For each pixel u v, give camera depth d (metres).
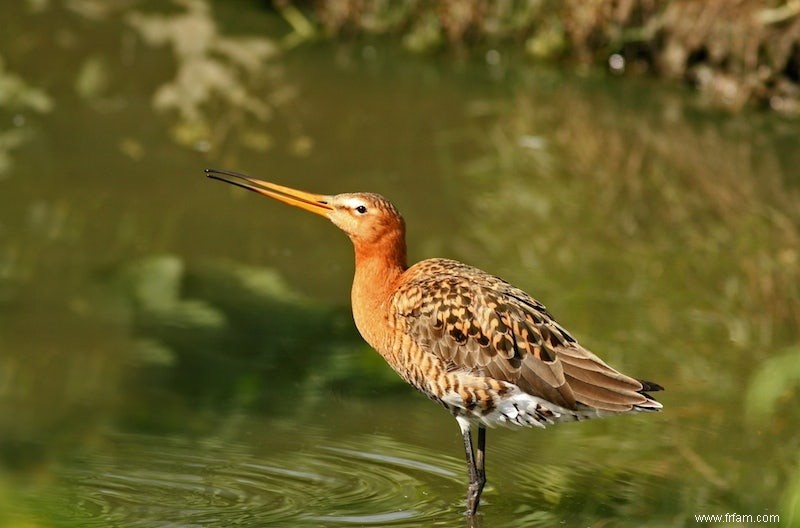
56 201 14.54
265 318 12.45
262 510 8.98
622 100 18.09
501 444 10.24
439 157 16.11
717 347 11.90
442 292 9.25
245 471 9.59
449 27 19.38
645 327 12.26
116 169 15.40
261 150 16.06
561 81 18.67
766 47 17.86
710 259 13.84
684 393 11.02
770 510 9.13
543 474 9.72
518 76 18.81
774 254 13.98
